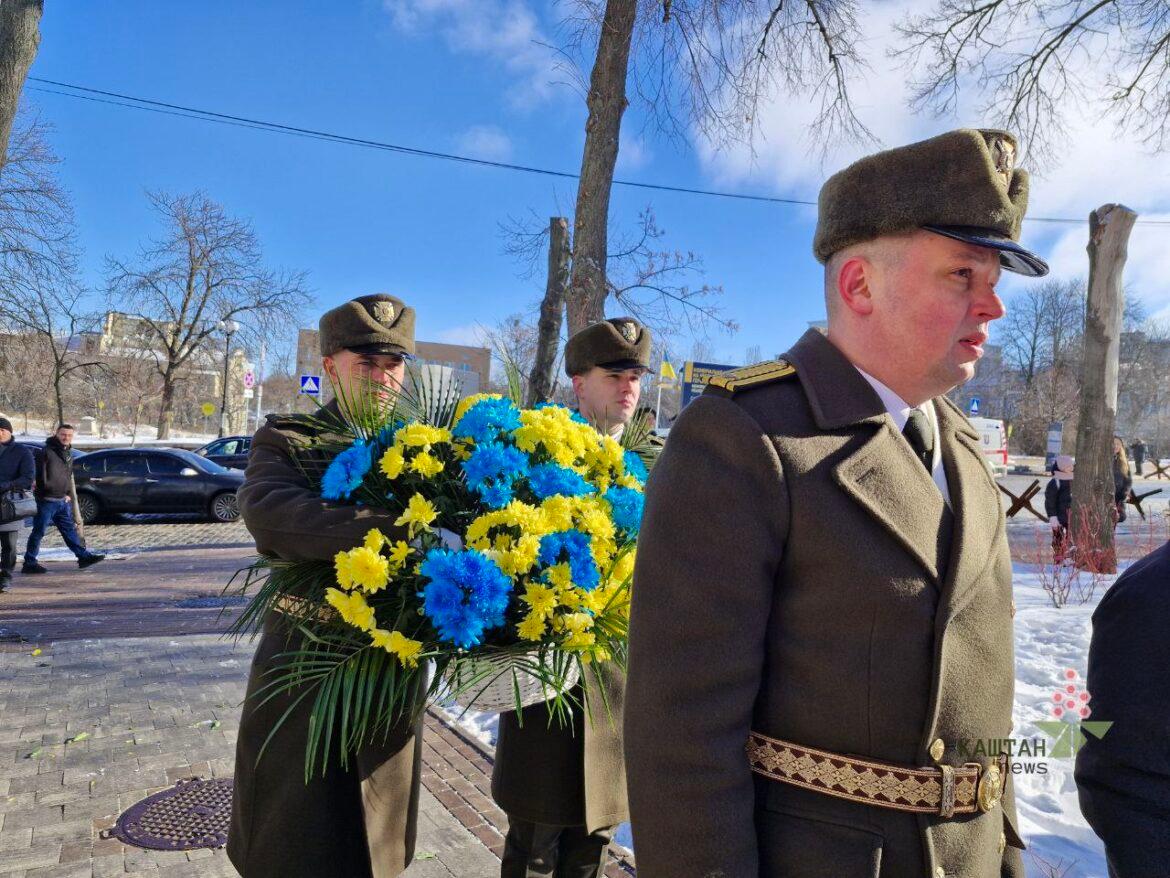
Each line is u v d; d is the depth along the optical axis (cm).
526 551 182
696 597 120
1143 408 4675
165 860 285
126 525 1423
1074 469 865
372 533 179
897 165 125
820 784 121
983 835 125
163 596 797
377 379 232
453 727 422
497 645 186
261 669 203
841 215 132
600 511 199
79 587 848
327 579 193
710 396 131
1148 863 137
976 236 121
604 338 294
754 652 121
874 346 131
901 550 122
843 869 117
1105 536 831
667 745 117
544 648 183
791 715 123
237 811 203
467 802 336
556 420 211
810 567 122
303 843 191
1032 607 627
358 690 173
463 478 201
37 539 953
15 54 542
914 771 119
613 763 224
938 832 119
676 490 126
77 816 316
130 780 348
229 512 1458
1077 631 508
